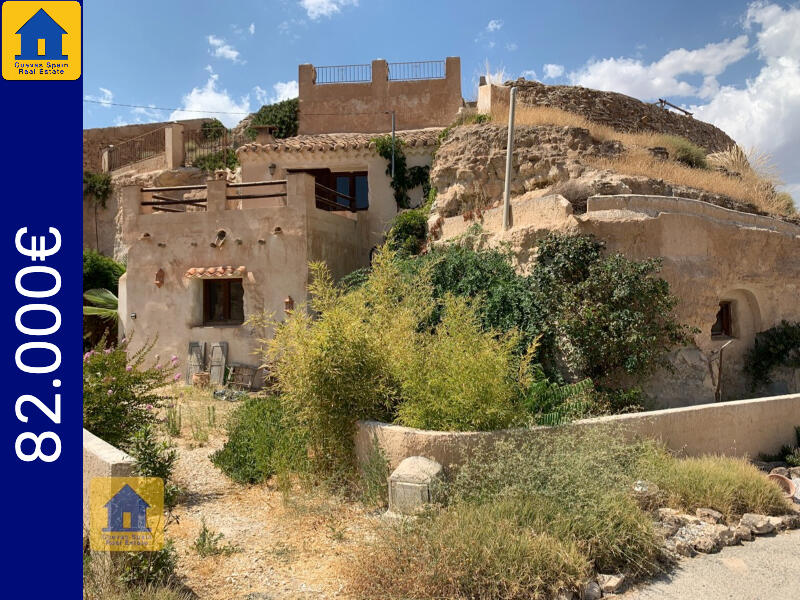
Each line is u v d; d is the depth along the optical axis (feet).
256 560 17.93
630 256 35.86
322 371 24.36
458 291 38.63
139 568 15.07
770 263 41.11
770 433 30.50
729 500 21.95
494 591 15.30
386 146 58.49
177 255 49.67
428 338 27.40
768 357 40.68
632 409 32.37
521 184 48.34
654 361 34.06
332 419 24.56
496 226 42.96
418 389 24.11
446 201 51.11
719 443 28.25
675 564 18.38
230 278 49.03
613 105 74.02
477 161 50.44
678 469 23.26
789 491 24.48
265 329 47.32
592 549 17.52
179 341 49.06
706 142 88.02
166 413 34.35
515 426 23.21
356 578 16.31
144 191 51.24
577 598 15.97
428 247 48.78
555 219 37.76
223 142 87.35
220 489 24.44
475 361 23.61
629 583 17.13
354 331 25.08
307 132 71.67
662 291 34.17
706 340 37.14
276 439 25.63
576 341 33.83
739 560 18.71
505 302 36.60
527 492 19.11
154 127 93.86
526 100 68.74
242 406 32.04
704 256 37.68
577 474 19.57
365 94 70.69
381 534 17.83
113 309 59.57
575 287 34.42
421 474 20.52
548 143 48.44
